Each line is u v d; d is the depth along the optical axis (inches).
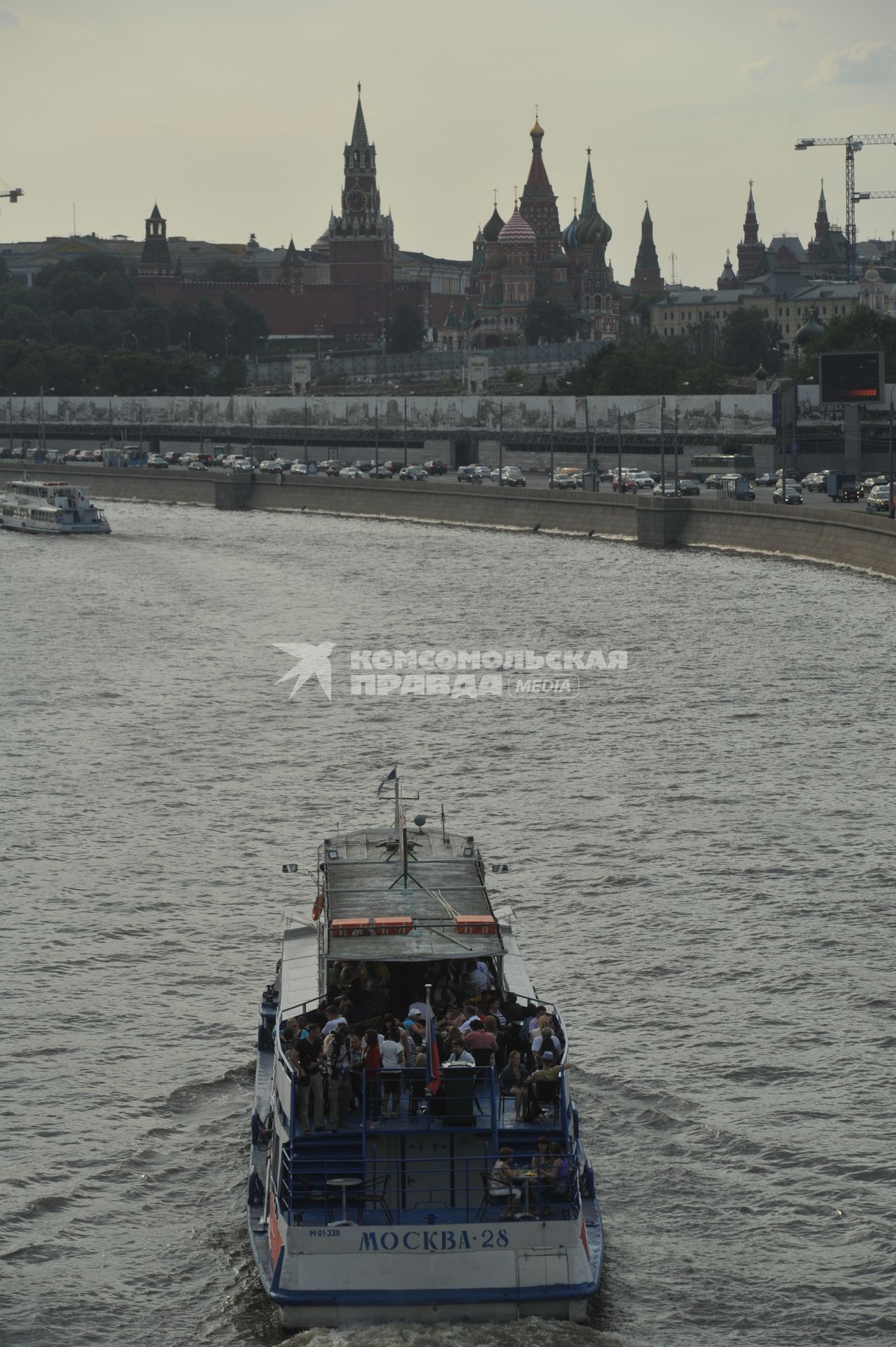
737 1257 2600.9
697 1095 3125.0
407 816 5128.0
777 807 5137.8
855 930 3996.1
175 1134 3021.7
